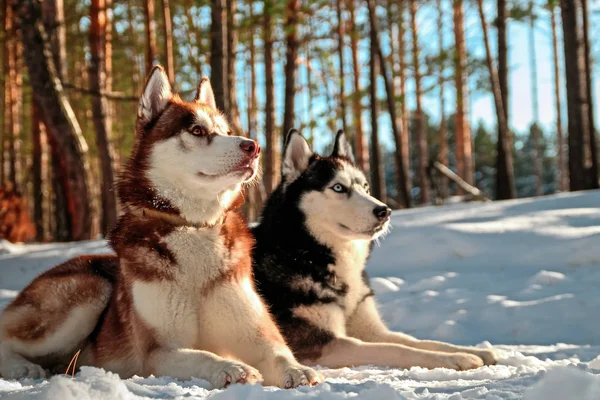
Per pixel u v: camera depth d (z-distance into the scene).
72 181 13.21
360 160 23.95
